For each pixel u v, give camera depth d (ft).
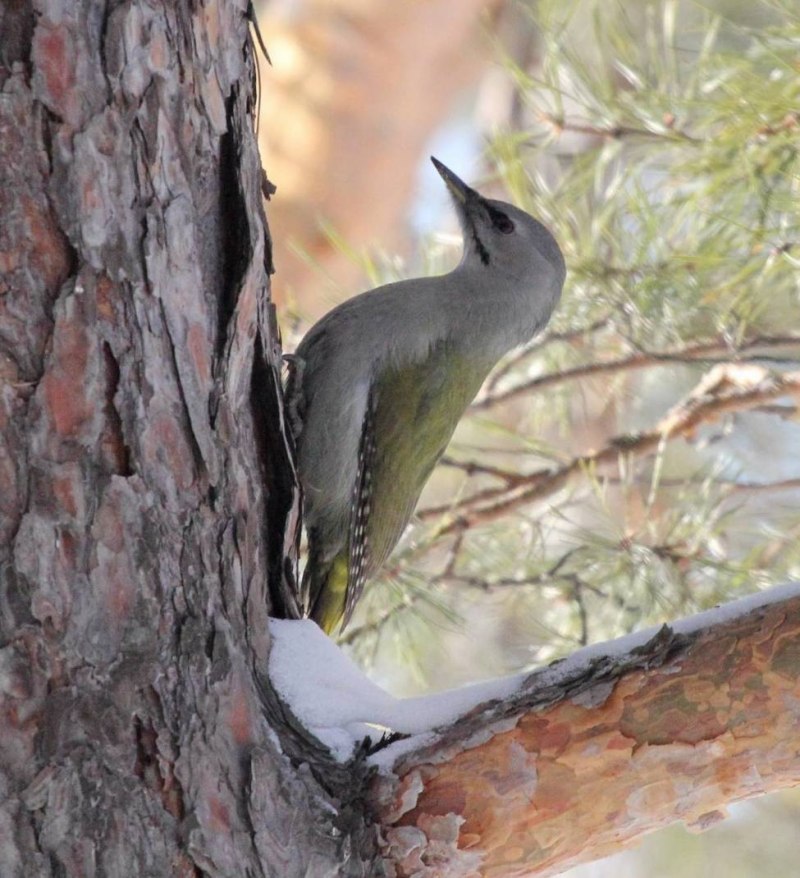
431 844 19.88
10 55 18.99
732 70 32.35
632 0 43.52
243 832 18.81
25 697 18.06
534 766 19.74
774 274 32.58
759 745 19.52
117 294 19.38
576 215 36.86
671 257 33.63
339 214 53.36
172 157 20.38
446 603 37.78
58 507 18.56
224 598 20.17
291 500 22.49
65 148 19.13
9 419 18.47
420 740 20.16
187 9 20.86
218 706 19.20
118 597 18.79
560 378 37.65
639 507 38.14
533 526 37.65
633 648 20.13
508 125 42.34
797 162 30.94
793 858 49.19
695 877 49.06
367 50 53.42
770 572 34.53
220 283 21.18
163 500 19.52
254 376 22.59
